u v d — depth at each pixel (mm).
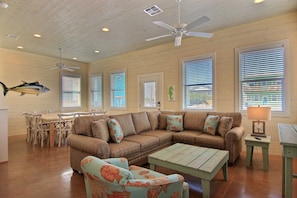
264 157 3041
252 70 4152
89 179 1319
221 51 4566
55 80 7156
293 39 3670
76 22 3941
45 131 4973
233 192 2318
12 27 4172
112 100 7234
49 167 3219
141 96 6227
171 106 5484
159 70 5750
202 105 4926
